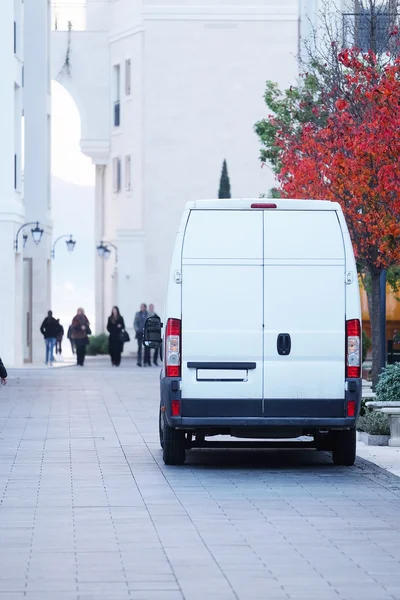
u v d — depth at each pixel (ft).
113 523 44.37
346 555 38.52
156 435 76.07
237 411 58.29
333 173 82.74
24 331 177.99
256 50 210.59
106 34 228.43
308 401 58.34
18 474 57.98
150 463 62.44
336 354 58.44
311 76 111.04
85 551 39.01
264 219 58.75
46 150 182.09
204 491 52.65
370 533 42.39
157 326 66.18
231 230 58.70
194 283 58.39
